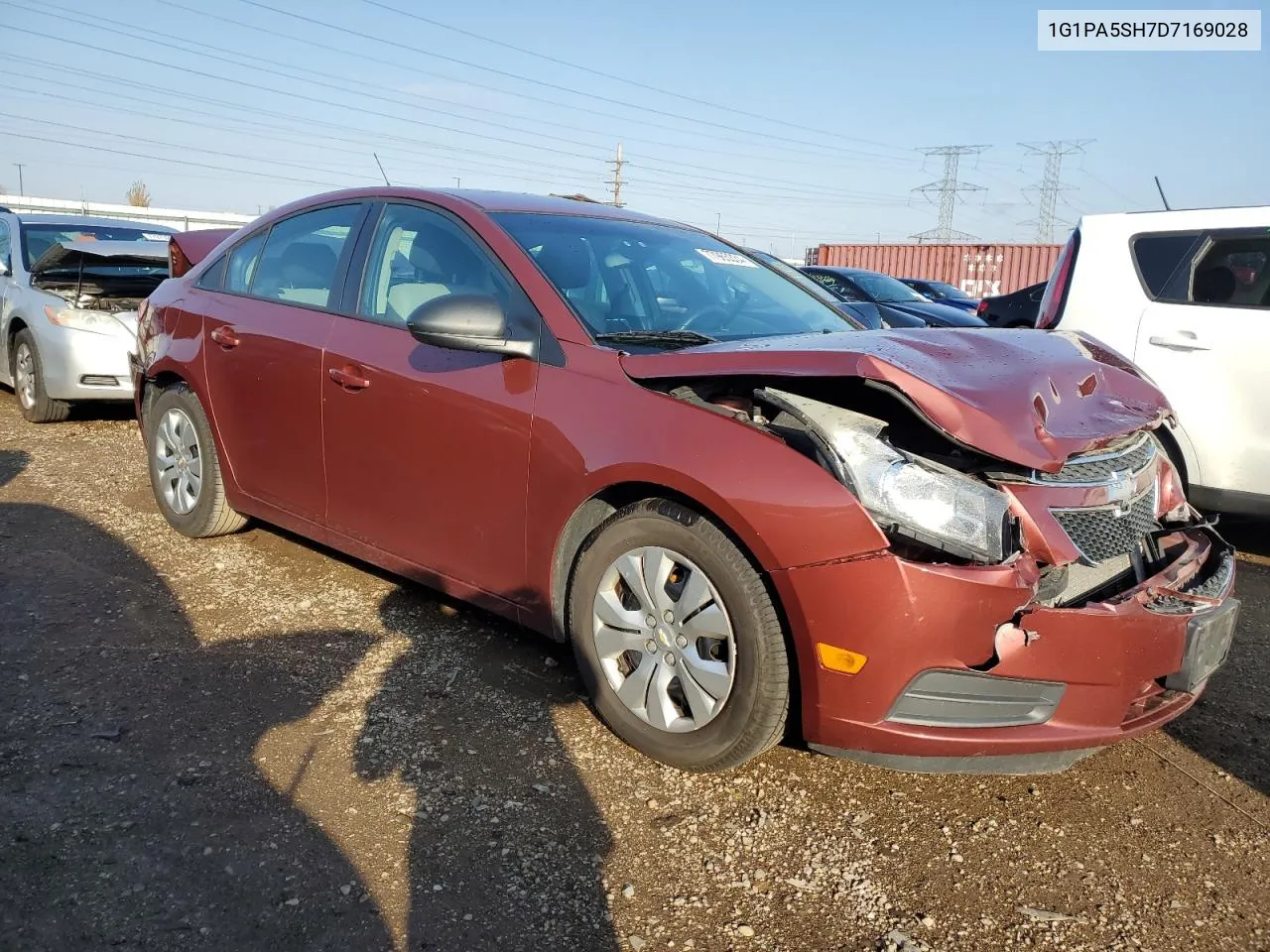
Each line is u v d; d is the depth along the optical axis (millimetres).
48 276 7324
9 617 3533
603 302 3139
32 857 2225
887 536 2320
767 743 2553
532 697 3123
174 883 2170
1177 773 2930
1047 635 2348
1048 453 2377
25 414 7234
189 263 5832
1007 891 2324
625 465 2652
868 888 2305
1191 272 5152
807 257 26516
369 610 3760
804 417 2414
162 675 3146
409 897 2172
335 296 3686
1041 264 23500
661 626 2684
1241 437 4879
